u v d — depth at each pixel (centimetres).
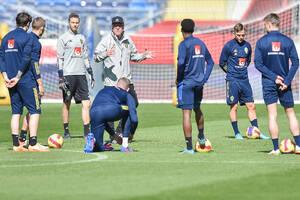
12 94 2750
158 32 12681
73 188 1667
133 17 13912
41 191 1622
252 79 8744
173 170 2036
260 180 1814
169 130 4134
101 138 2712
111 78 3269
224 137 3644
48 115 5453
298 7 8481
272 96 2636
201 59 2619
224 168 2088
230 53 3678
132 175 1917
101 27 13488
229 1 14175
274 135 2630
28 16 2784
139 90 9694
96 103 2686
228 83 3672
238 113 5753
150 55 3322
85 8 13538
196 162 2266
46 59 8781
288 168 2091
